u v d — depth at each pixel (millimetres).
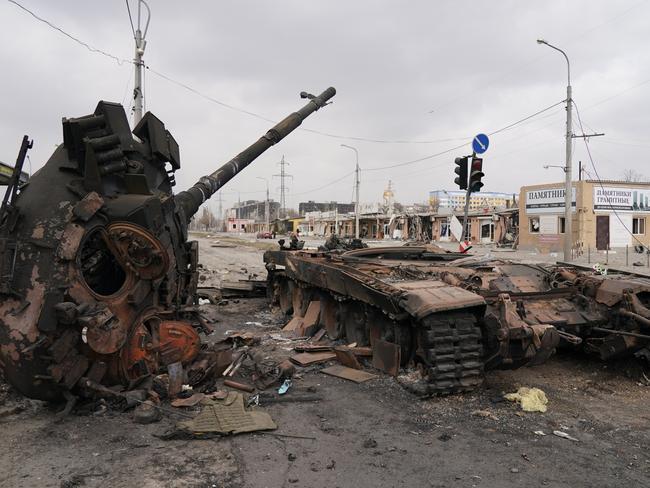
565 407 5777
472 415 5512
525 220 37844
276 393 6250
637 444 4793
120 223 5520
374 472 4227
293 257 10859
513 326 5879
